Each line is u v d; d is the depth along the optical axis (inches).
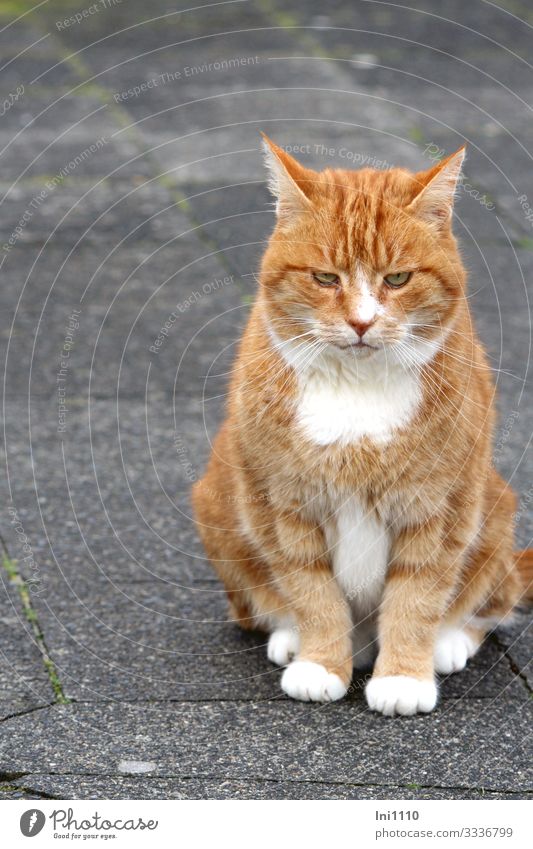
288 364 119.3
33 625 131.6
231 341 210.7
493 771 106.2
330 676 120.1
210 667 125.6
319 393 118.2
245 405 121.2
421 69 360.2
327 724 114.4
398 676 118.7
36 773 105.0
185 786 103.5
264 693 120.6
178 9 430.6
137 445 177.8
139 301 225.8
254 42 387.5
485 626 134.0
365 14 422.3
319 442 116.8
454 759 108.1
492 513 129.4
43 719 113.7
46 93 334.3
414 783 104.3
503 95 337.4
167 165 286.8
